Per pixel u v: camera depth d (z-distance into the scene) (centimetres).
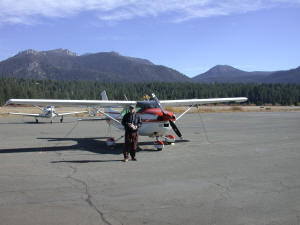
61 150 953
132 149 775
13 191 505
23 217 392
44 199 463
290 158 797
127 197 472
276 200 456
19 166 708
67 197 472
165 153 885
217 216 394
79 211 413
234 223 372
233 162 747
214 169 669
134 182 561
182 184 546
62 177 600
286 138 1234
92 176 608
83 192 499
